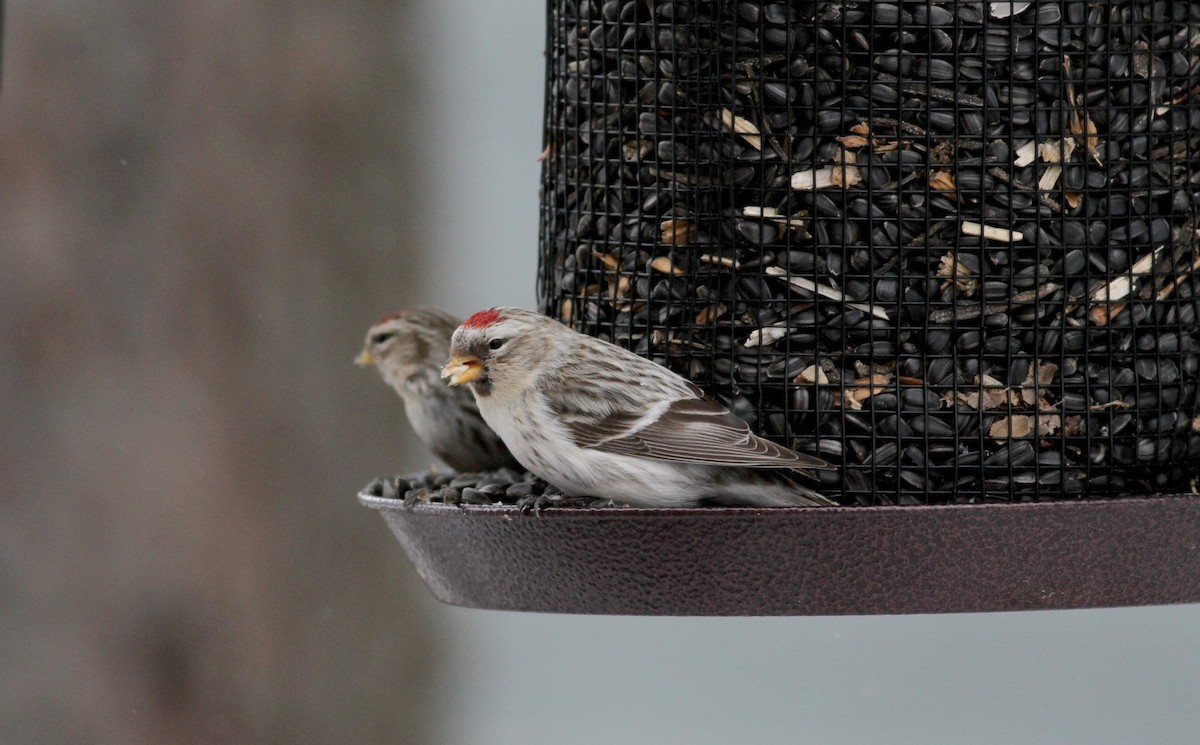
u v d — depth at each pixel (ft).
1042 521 34.24
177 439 54.65
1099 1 37.40
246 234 55.62
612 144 39.50
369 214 57.26
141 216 54.80
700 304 38.14
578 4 40.50
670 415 36.55
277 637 55.67
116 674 54.13
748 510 34.17
